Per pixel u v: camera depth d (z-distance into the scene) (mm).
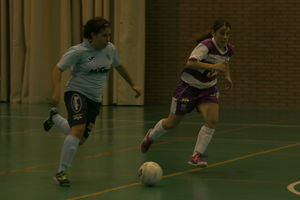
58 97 7211
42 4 22984
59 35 23141
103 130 13742
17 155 9852
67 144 7262
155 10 22781
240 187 7105
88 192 6793
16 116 17281
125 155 9867
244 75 22078
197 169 8484
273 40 21781
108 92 22641
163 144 11336
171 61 22797
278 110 20281
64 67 7344
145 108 20953
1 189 6980
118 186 7164
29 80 23219
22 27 23422
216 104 8469
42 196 6574
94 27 7316
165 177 7809
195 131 13602
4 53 23594
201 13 22359
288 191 6848
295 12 21547
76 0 22875
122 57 22016
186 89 8539
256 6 21828
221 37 8273
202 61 8484
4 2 23422
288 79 21766
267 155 9891
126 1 21891
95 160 9297
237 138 12312
